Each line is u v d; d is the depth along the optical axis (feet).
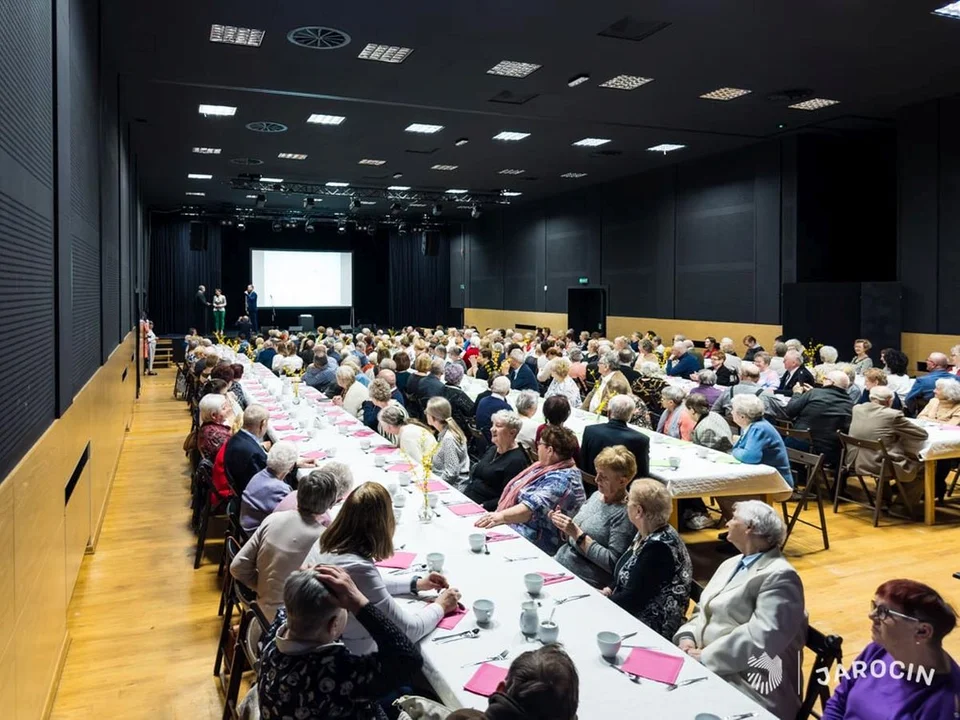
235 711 10.15
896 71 30.35
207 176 57.57
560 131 41.52
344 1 22.86
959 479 26.66
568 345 44.21
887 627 6.95
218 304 74.23
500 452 16.16
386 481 15.55
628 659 7.90
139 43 26.58
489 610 8.69
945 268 35.24
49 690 11.64
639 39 26.22
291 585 7.14
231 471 16.71
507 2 22.93
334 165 52.80
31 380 10.55
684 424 21.76
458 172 55.62
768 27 25.09
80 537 16.90
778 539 9.22
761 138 43.24
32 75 10.86
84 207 18.02
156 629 14.76
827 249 42.75
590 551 11.48
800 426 23.61
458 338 49.03
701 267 49.24
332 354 40.06
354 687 7.02
